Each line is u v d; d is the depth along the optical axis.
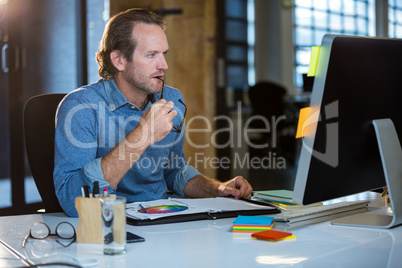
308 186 1.06
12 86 4.27
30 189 4.49
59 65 4.89
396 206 1.16
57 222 1.29
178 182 1.75
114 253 0.96
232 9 8.20
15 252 1.00
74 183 1.38
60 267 0.88
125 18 1.58
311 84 1.21
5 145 4.26
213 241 1.06
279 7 9.25
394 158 1.16
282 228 1.18
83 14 4.93
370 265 0.89
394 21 10.41
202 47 6.05
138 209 1.32
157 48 1.57
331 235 1.11
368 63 1.10
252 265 0.89
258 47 8.87
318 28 9.84
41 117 1.70
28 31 4.70
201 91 6.12
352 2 10.08
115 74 1.62
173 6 5.98
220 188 1.58
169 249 1.00
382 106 1.15
